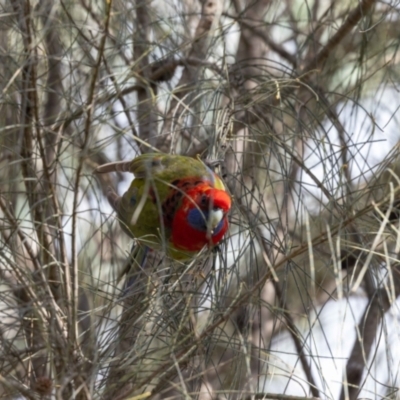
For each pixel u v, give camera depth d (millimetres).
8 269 5867
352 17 8594
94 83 5996
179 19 9617
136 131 8703
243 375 6254
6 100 6422
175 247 7574
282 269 7207
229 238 7051
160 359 5625
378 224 6008
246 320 5992
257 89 7734
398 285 7031
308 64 8906
